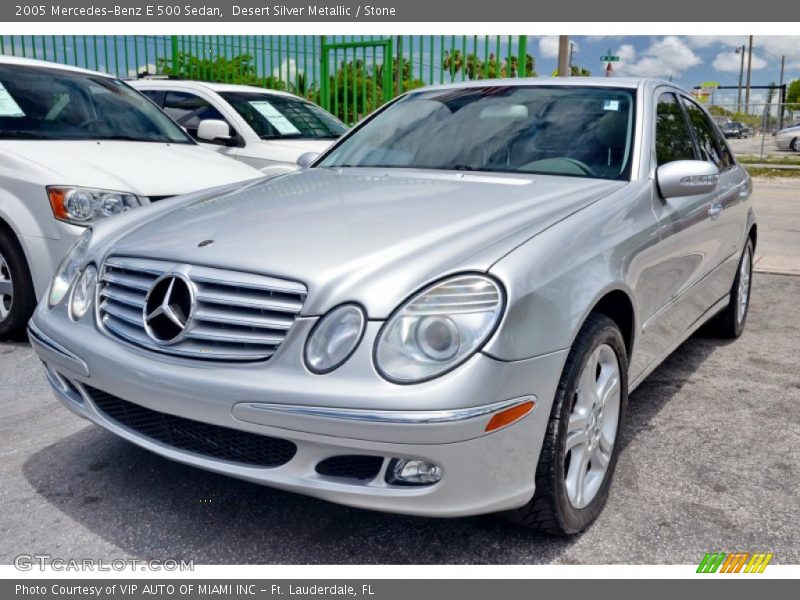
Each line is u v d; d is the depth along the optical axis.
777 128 25.08
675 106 4.14
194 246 2.66
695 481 3.16
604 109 3.66
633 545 2.68
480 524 2.79
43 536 2.68
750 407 4.01
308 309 2.32
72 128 5.48
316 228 2.69
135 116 6.02
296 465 2.32
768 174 19.95
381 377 2.20
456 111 3.95
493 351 2.23
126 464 3.21
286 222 2.78
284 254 2.50
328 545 2.65
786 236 9.60
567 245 2.59
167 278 2.57
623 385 2.94
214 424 2.38
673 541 2.71
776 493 3.07
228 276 2.47
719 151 4.69
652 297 3.26
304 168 4.02
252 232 2.70
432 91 4.27
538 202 2.91
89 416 2.83
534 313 2.35
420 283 2.31
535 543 2.68
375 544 2.66
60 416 3.72
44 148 4.94
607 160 3.40
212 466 2.47
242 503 2.91
